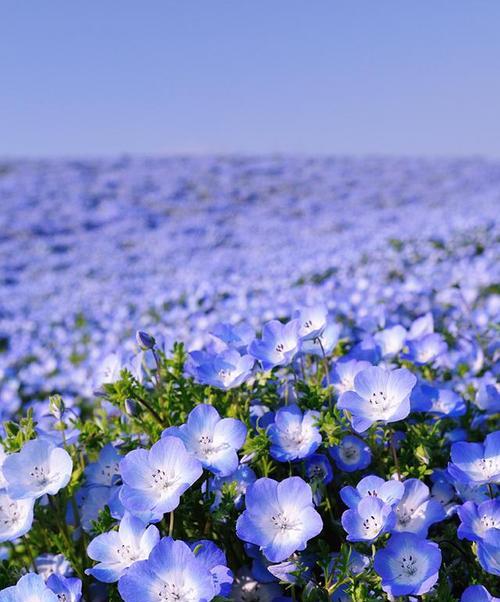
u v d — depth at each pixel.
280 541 0.35
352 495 0.36
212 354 0.45
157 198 3.99
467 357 0.60
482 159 5.38
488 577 0.37
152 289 1.71
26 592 0.34
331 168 5.00
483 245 1.68
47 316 1.60
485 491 0.40
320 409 0.41
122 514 0.38
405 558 0.34
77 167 5.23
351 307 0.82
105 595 0.40
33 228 3.22
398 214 3.04
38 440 0.38
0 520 0.38
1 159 5.71
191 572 0.33
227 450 0.37
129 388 0.41
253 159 5.59
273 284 1.35
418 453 0.39
